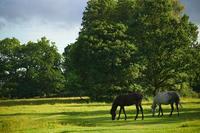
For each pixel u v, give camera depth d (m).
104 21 65.50
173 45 63.06
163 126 27.48
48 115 40.66
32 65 108.31
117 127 27.83
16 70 108.88
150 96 64.62
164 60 63.47
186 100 65.69
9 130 28.25
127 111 43.00
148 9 64.88
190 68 62.97
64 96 106.94
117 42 62.16
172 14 67.62
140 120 32.78
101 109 47.22
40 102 74.12
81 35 66.56
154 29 64.56
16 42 111.56
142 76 63.56
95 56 62.16
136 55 62.62
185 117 34.19
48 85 106.38
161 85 64.31
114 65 61.41
